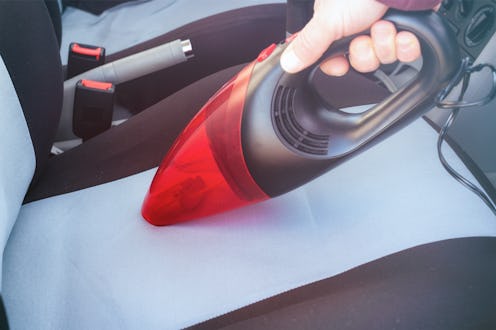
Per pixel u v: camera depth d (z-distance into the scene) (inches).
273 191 17.9
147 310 17.9
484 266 17.6
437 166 22.4
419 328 15.6
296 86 16.2
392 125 16.2
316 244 19.6
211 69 33.4
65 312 18.3
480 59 23.7
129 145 24.6
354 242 19.4
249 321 16.3
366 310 16.1
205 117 17.6
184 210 19.7
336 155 16.6
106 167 23.9
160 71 32.6
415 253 18.3
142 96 34.4
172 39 31.8
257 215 20.9
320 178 22.1
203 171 18.0
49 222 21.6
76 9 41.1
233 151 17.1
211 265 19.1
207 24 31.1
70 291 18.9
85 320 18.0
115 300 18.3
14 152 19.9
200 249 19.7
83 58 30.3
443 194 21.0
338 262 18.6
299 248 19.5
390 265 17.9
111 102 27.7
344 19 13.8
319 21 14.2
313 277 18.2
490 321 15.7
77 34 39.2
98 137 25.5
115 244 20.3
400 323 15.7
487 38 22.8
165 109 25.7
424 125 24.8
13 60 20.1
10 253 20.3
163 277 18.9
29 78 21.1
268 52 16.8
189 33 31.2
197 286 18.4
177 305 17.9
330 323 15.9
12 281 19.3
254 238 20.0
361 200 21.0
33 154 21.9
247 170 17.3
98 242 20.5
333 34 14.3
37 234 21.0
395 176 21.9
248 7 31.5
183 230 20.6
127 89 33.7
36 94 21.6
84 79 28.3
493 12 22.1
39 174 23.5
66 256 20.1
